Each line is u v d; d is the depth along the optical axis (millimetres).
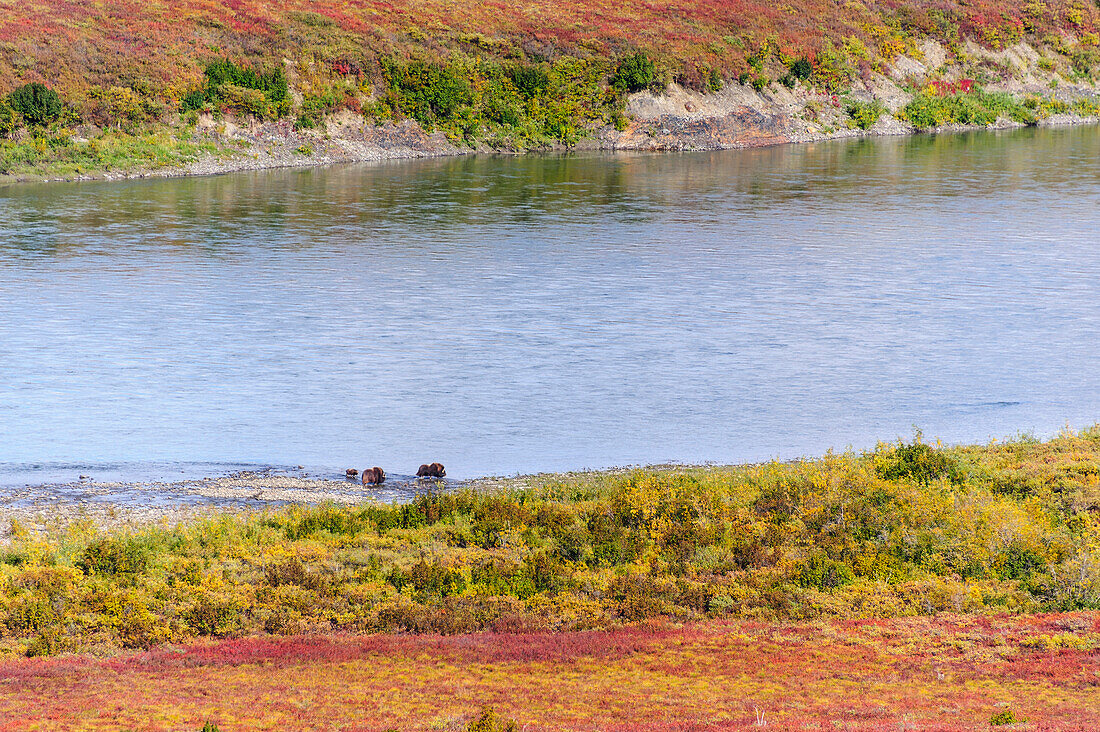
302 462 113750
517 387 138625
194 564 84375
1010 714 53625
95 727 55125
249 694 60875
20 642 70562
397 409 130375
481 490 104750
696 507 95625
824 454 114000
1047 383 139250
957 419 126188
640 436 121250
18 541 89000
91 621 73812
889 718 55406
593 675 64062
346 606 77125
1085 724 52500
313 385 139250
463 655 67562
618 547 87375
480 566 84750
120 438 120000
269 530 92688
